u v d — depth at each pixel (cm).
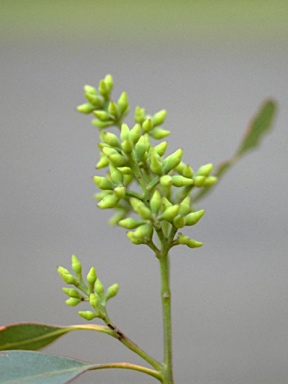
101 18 213
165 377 26
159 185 29
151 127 30
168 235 27
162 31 198
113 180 28
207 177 29
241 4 204
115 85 160
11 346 30
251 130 35
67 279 28
